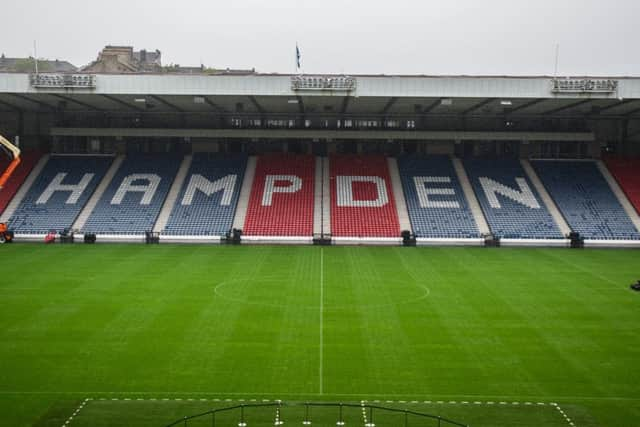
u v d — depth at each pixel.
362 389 24.30
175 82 54.75
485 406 22.88
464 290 40.31
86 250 54.72
